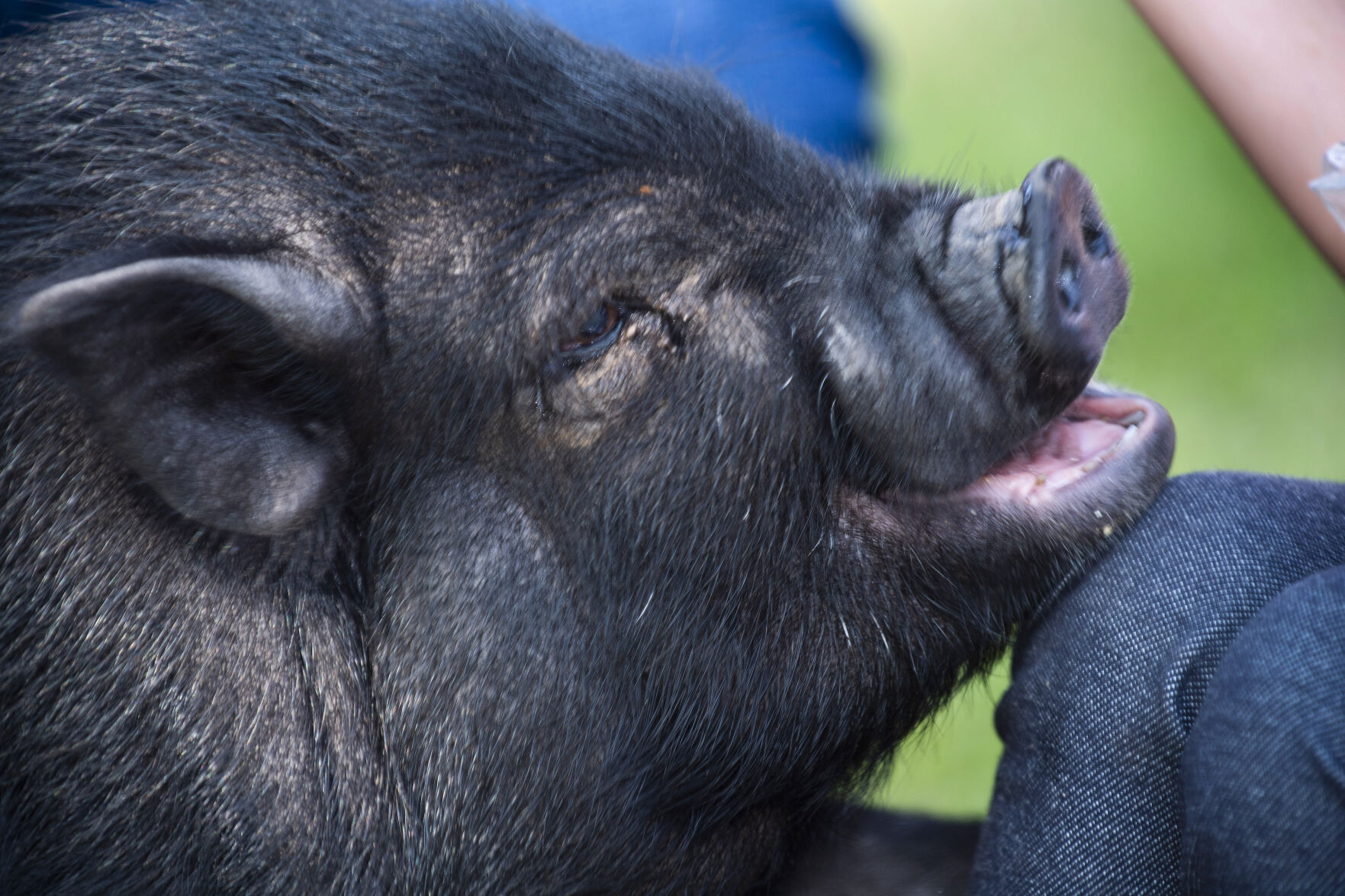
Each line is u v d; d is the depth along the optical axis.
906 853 1.91
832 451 1.76
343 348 1.72
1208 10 1.92
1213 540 1.70
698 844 1.81
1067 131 3.36
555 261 1.73
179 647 1.73
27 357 1.72
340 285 1.72
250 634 1.73
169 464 1.69
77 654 1.73
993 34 3.58
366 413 1.73
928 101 3.46
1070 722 1.70
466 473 1.74
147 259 1.69
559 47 1.78
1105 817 1.69
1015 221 1.74
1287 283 3.00
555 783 1.76
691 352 1.75
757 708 1.77
